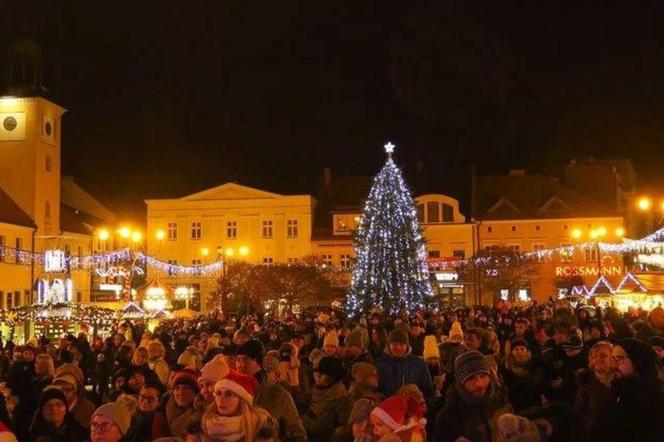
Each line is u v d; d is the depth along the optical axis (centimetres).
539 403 960
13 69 6312
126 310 3425
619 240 6600
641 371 682
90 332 3338
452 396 727
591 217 6694
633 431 649
